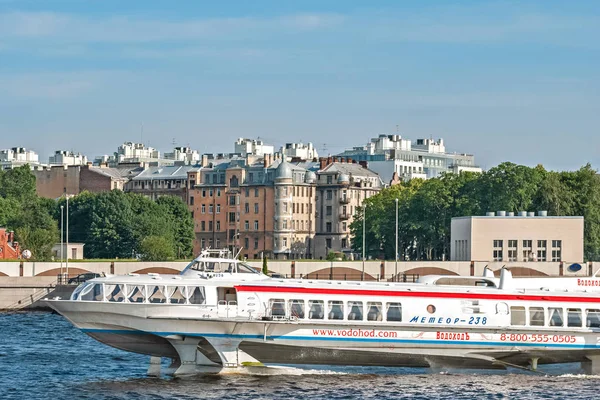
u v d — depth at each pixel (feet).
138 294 399.85
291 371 414.00
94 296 399.44
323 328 405.80
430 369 422.41
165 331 400.26
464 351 417.08
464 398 385.91
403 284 419.54
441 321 414.82
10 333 583.58
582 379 422.41
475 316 416.46
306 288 408.05
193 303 400.47
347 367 424.46
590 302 423.64
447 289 418.10
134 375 426.92
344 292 409.49
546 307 420.77
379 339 409.49
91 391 394.32
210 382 400.26
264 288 405.39
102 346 522.88
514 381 415.03
